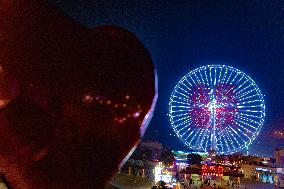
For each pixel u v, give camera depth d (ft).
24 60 3.15
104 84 3.29
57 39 3.26
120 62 3.39
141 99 3.37
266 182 182.70
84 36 3.36
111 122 3.29
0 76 3.08
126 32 3.51
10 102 3.11
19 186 3.18
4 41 3.15
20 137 3.13
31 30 3.20
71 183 3.23
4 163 3.14
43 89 3.18
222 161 143.54
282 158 172.76
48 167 3.18
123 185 153.79
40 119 3.17
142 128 3.38
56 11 3.32
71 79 3.23
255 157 203.31
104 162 3.28
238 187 149.07
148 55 3.49
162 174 151.33
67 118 3.21
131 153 3.37
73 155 3.22
